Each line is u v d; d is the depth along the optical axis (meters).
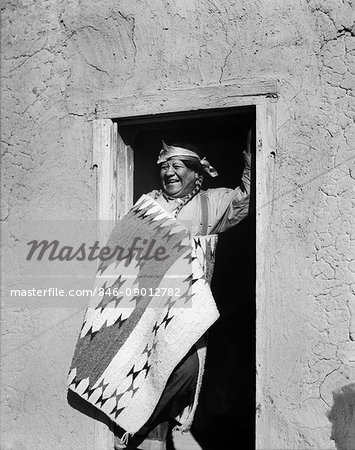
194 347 6.92
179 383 6.84
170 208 7.51
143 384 6.82
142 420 6.79
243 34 7.10
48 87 7.73
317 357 6.70
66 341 7.49
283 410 6.72
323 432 6.63
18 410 7.60
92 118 7.52
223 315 8.12
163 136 7.81
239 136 7.76
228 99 7.07
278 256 6.83
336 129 6.80
